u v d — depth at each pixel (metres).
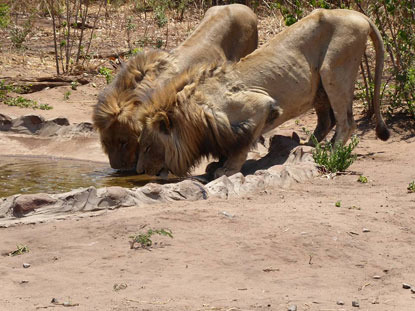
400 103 16.83
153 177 12.84
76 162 15.14
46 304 6.48
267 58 12.63
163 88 12.23
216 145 12.21
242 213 9.41
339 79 13.05
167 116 12.02
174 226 8.77
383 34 16.88
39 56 24.83
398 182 11.62
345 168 12.55
